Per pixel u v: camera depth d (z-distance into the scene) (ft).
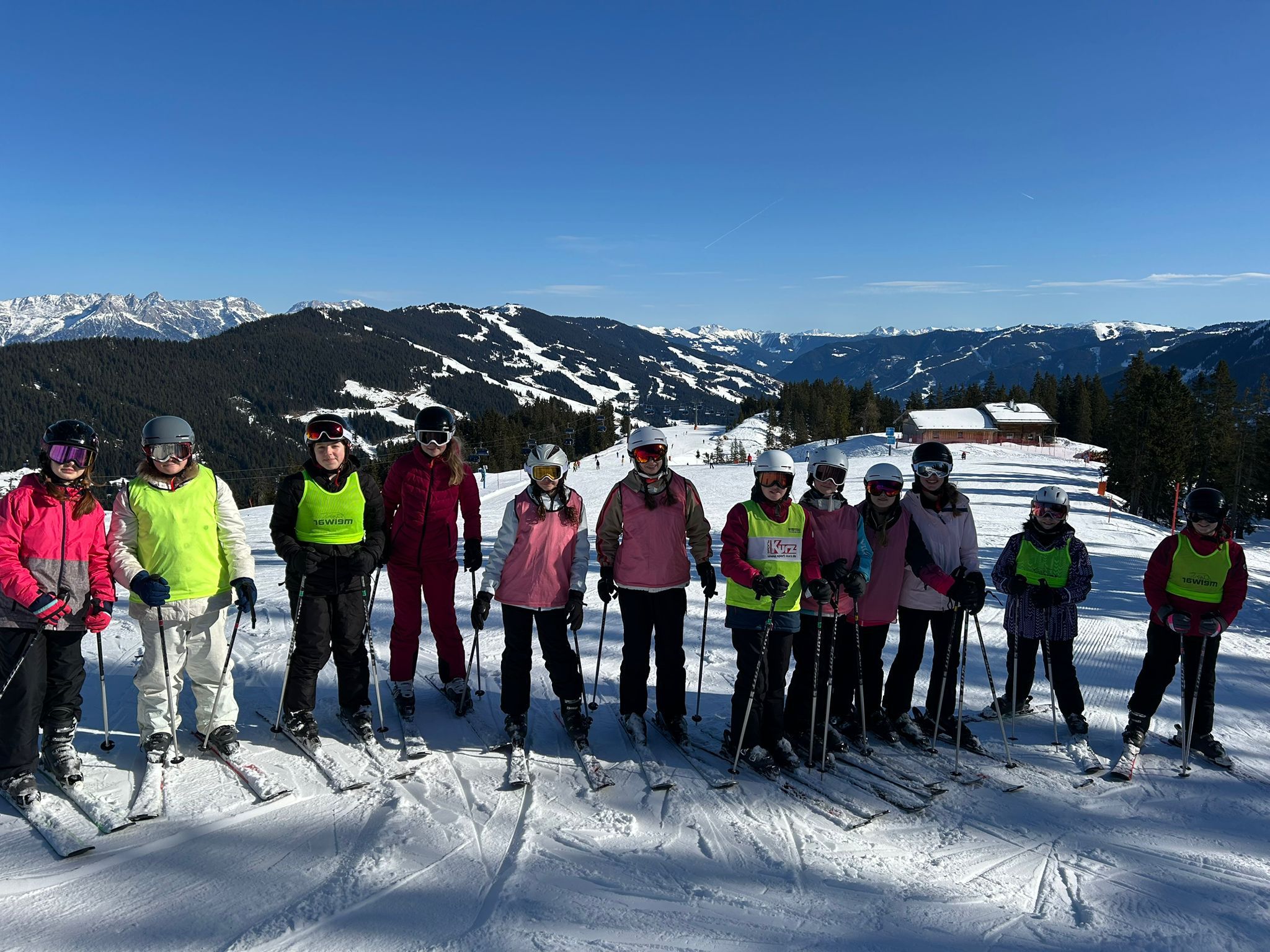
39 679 11.34
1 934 8.30
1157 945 8.91
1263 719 17.67
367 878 9.55
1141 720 15.08
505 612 13.98
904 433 260.83
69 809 10.98
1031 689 18.85
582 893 9.43
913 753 14.56
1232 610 14.30
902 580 14.48
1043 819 12.16
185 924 8.57
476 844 10.51
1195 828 12.04
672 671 14.24
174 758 12.75
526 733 14.02
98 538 12.03
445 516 15.19
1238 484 163.02
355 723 14.01
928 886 10.02
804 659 14.42
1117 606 30.66
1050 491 15.42
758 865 10.31
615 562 14.24
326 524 13.43
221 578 12.91
